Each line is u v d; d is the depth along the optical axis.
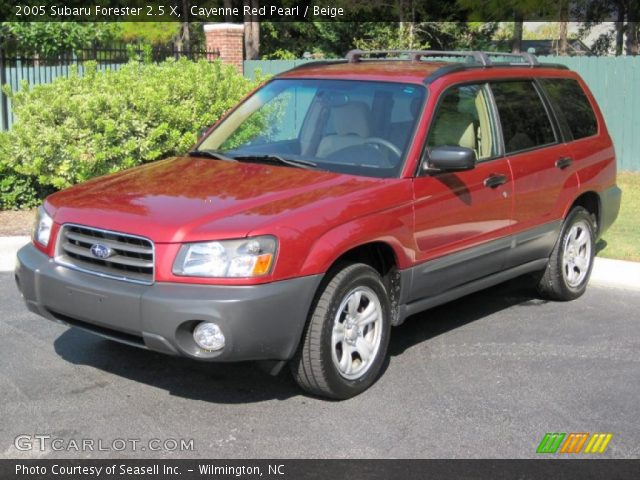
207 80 11.41
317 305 4.85
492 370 5.66
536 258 6.87
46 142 10.28
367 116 5.80
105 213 4.88
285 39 35.94
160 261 4.58
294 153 5.83
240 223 4.60
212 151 6.09
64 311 4.92
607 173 7.57
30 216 10.45
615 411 5.02
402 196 5.30
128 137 10.62
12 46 19.41
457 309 7.10
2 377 5.36
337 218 4.87
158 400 5.05
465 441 4.58
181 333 4.53
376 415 4.89
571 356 5.97
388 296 5.41
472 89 6.16
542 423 4.83
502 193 6.15
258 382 5.36
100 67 17.20
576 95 7.47
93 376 5.41
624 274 7.92
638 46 28.91
